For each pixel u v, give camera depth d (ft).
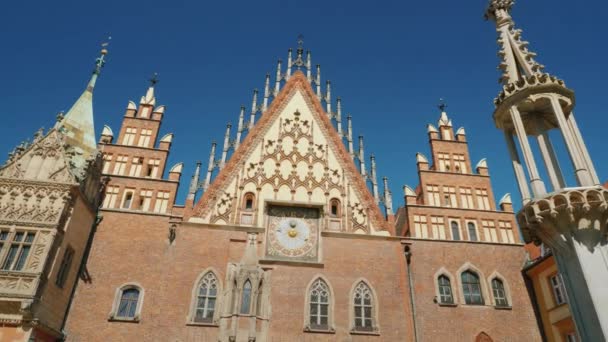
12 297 73.00
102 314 87.86
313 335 91.76
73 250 88.12
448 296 100.63
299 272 98.22
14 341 72.95
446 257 104.83
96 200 98.37
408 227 108.17
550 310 97.76
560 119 61.62
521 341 96.89
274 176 111.65
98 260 93.04
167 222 100.17
